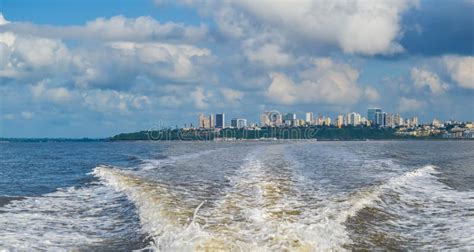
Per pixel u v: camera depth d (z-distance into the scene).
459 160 51.84
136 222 16.50
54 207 20.28
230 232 13.20
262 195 21.30
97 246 13.67
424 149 90.62
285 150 75.69
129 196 21.77
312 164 42.84
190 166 41.06
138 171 35.84
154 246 12.59
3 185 28.36
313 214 16.69
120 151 88.12
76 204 20.98
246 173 32.97
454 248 13.37
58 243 14.08
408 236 14.72
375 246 13.34
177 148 98.25
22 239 14.52
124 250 13.09
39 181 30.67
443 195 23.44
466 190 25.38
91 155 71.31
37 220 17.44
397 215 17.98
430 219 17.34
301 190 23.62
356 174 32.53
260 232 13.15
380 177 30.16
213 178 29.92
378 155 61.03
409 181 28.66
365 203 19.14
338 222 15.25
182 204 18.66
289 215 16.47
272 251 11.43
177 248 11.84
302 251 11.50
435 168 39.62
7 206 20.55
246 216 15.99
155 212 16.73
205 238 12.31
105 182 28.12
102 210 19.41
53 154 77.81
